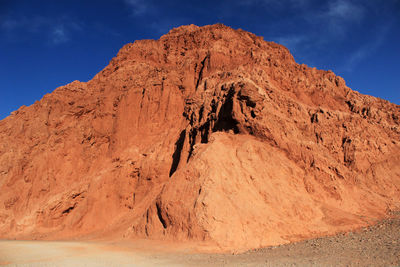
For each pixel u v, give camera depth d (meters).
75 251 28.42
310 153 35.75
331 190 34.06
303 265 18.39
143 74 56.94
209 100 42.25
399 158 42.03
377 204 35.16
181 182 30.91
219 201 28.22
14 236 43.31
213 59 53.19
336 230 28.48
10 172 53.97
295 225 28.66
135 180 45.88
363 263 17.66
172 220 29.22
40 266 22.66
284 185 31.86
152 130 51.00
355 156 40.59
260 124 35.84
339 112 44.56
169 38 66.00
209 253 24.48
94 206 43.94
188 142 42.31
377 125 46.12
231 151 33.28
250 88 36.78
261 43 60.53
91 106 56.06
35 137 56.56
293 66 54.22
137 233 32.16
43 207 45.00
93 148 52.28
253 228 27.23
